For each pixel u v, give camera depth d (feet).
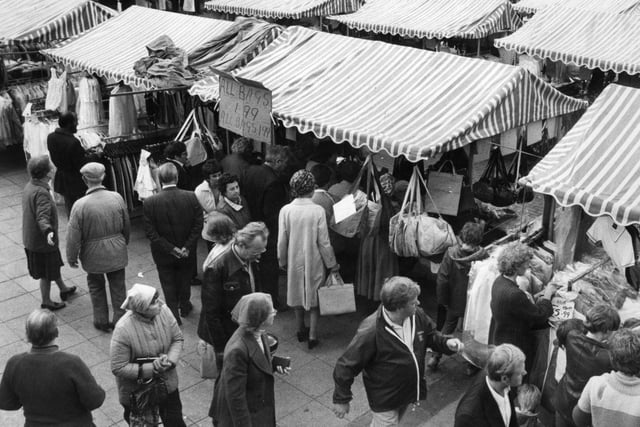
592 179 18.94
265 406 15.11
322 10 55.21
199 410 19.72
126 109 31.19
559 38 43.68
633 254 19.19
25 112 34.55
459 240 21.22
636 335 13.28
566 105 25.41
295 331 23.70
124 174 30.48
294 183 21.22
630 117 20.34
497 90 23.16
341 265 25.63
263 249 17.80
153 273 27.99
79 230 21.97
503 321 17.81
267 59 29.81
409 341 14.96
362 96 25.34
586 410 13.93
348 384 15.11
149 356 15.83
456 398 20.15
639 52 40.34
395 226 21.93
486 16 49.98
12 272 27.73
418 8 53.72
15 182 36.88
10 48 40.52
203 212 24.04
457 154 25.67
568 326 15.75
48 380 13.80
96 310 23.30
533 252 19.35
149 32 36.32
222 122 26.89
